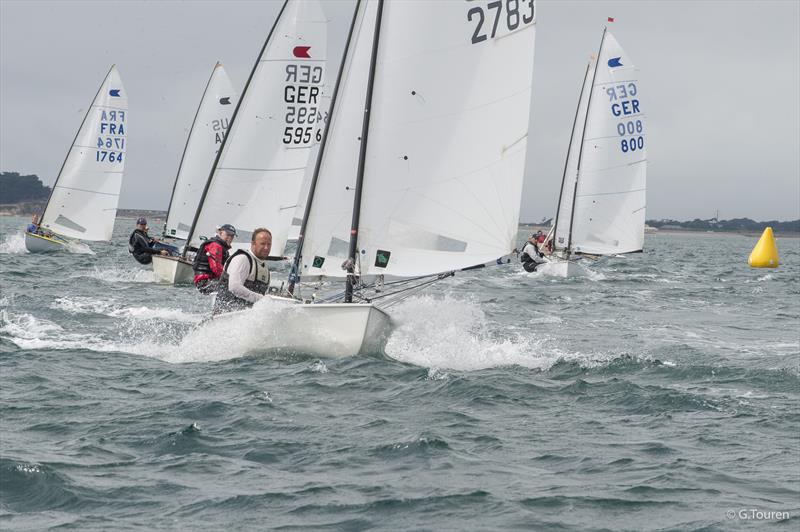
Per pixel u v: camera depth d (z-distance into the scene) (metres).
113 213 141.38
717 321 74.31
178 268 90.12
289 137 88.44
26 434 31.09
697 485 26.70
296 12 87.06
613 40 133.88
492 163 43.03
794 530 23.09
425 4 42.00
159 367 43.44
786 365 48.19
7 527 22.91
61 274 99.88
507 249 43.69
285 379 40.50
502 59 42.81
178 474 27.09
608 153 135.12
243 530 22.84
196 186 112.06
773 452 30.33
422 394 38.19
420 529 23.08
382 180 42.41
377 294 45.31
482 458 29.27
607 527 23.36
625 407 37.09
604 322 71.00
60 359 44.91
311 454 29.36
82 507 24.33
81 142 139.62
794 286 123.25
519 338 57.88
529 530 23.09
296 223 119.81
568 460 29.25
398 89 42.19
